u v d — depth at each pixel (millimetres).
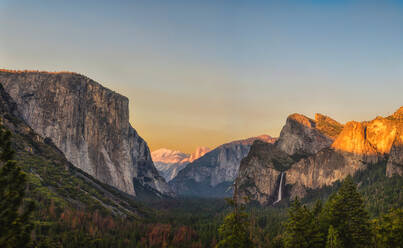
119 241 155625
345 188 92438
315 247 83625
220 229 76875
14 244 40344
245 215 76812
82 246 139125
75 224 155375
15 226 40406
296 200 93875
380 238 76938
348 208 89812
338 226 88812
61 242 134625
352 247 84938
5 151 41812
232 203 77000
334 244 79000
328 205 100500
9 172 41719
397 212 77562
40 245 121812
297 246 84125
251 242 77125
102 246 146375
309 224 86438
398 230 73250
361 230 85250
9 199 40656
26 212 42469
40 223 141750
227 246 77500
